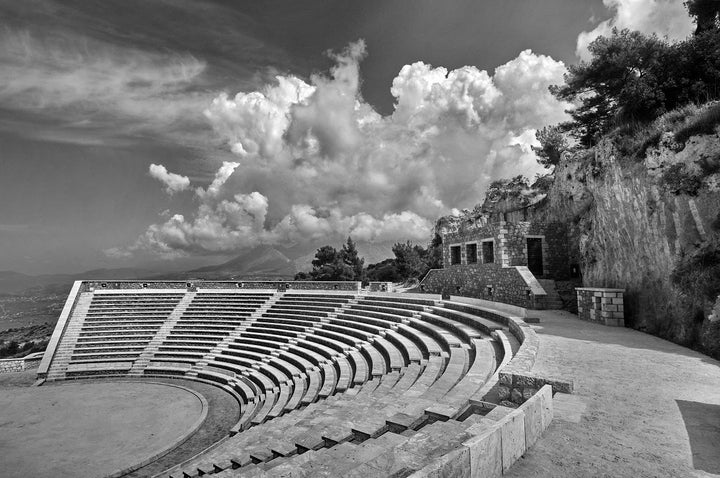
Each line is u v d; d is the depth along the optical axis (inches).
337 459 254.7
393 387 549.0
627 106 904.9
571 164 1174.3
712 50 807.7
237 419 876.6
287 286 1753.2
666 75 850.8
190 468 484.7
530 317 749.3
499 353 583.8
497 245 1202.6
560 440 264.7
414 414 350.6
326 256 2736.2
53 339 1365.7
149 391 1091.9
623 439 265.3
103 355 1330.0
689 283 571.5
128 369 1275.8
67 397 1041.5
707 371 429.7
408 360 720.3
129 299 1641.2
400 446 230.4
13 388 1142.3
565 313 922.1
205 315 1524.4
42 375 1237.7
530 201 1598.2
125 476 627.2
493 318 792.9
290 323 1366.9
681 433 274.4
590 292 795.4
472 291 1328.7
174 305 1608.0
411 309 1134.4
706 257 549.6
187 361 1278.3
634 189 751.1
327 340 1094.4
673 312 602.2
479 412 354.0
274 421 606.2
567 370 433.7
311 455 271.1
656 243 673.0
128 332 1435.8
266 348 1220.5
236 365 1189.7
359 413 404.2
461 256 1423.5
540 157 1686.8
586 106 1323.8
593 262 959.0
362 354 895.1
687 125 635.5
